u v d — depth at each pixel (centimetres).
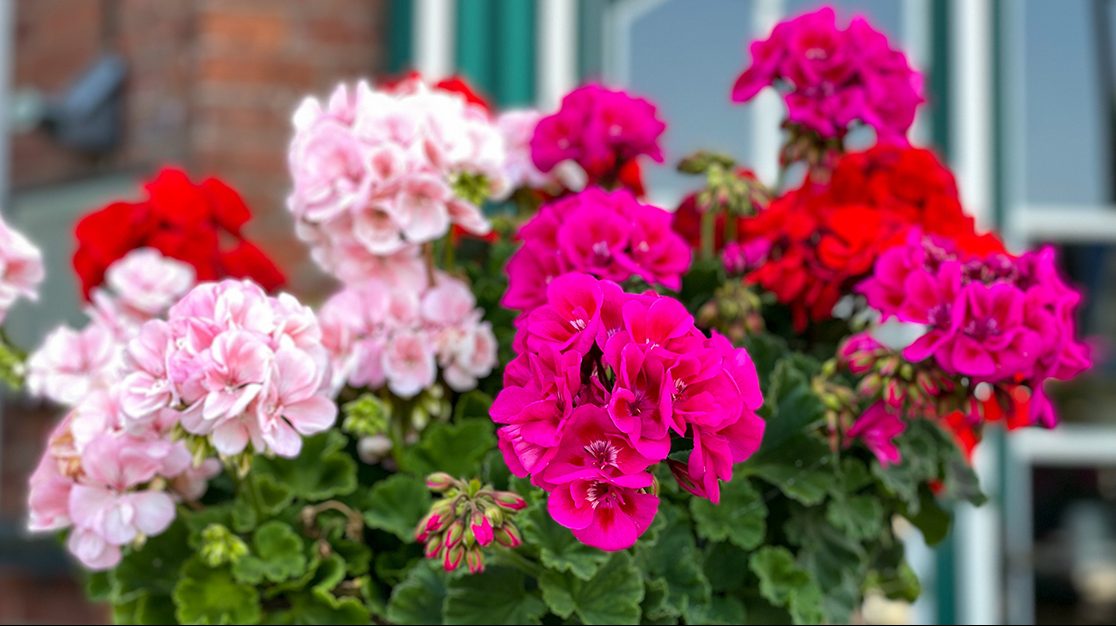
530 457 76
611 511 77
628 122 127
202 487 113
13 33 329
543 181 143
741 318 116
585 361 79
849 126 126
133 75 302
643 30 285
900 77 125
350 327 115
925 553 271
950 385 106
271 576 106
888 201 123
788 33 126
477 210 118
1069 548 273
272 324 95
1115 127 285
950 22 279
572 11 282
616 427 75
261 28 279
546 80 280
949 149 279
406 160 112
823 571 115
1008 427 109
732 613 109
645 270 107
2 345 123
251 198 277
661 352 76
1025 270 106
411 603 106
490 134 120
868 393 107
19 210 323
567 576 102
